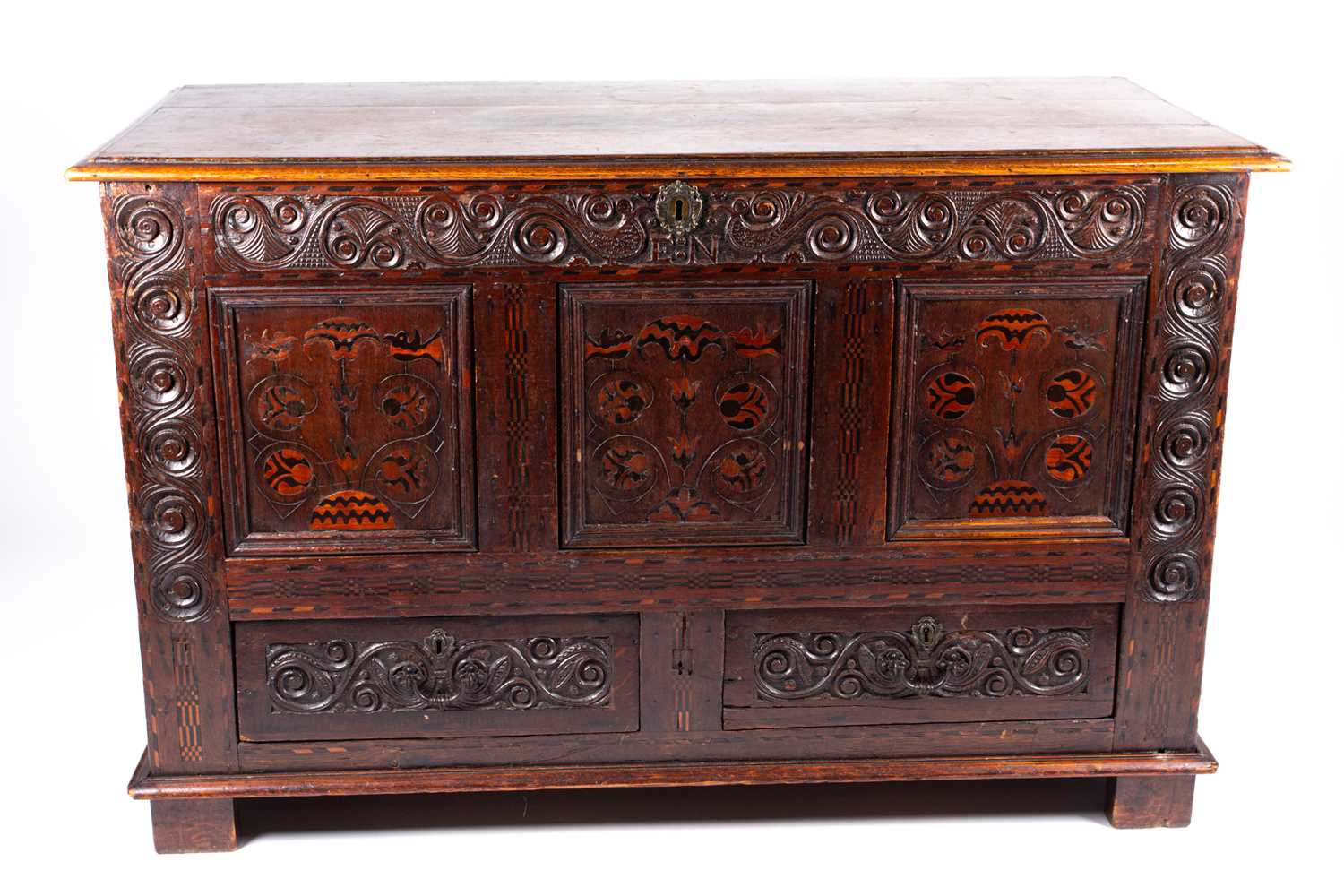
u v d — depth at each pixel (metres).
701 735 3.09
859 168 2.86
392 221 2.88
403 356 2.93
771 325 2.94
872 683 3.08
